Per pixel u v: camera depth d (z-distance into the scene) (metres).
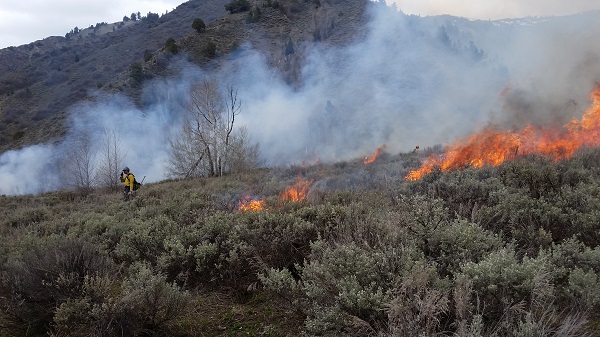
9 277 4.45
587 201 4.86
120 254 5.79
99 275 4.55
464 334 2.52
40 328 4.24
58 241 5.09
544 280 2.90
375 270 3.34
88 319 3.84
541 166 7.92
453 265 3.50
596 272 3.48
